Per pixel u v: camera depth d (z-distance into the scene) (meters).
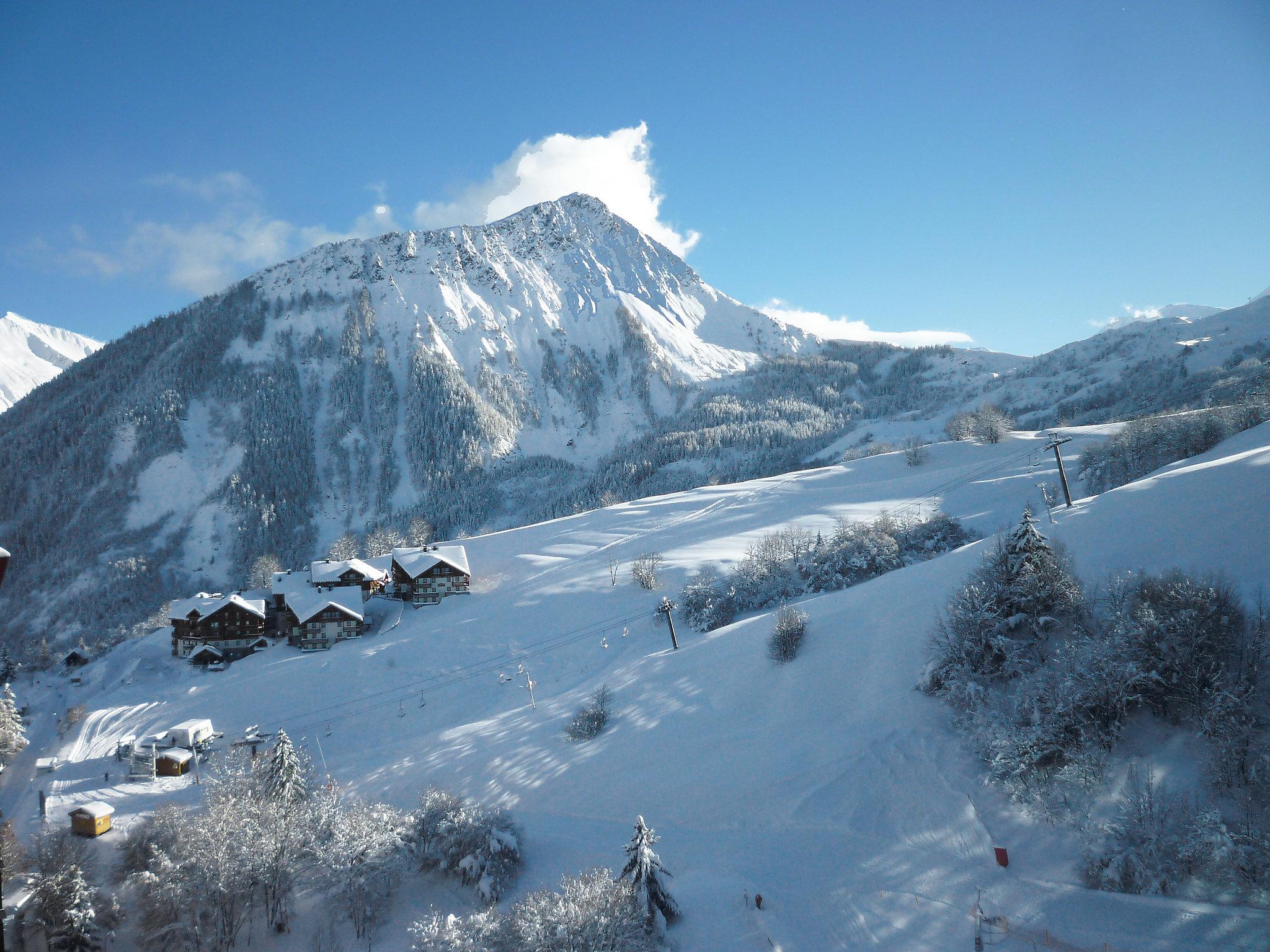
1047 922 24.12
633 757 44.56
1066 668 33.44
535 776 46.25
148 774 61.09
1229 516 40.16
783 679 46.94
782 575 78.19
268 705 72.50
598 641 76.12
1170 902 23.22
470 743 55.19
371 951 33.81
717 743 43.00
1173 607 32.22
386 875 36.03
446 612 95.38
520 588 99.06
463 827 37.94
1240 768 25.84
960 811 30.69
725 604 73.50
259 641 94.25
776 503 120.56
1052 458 115.12
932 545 78.81
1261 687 28.25
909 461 134.50
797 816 34.00
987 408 147.25
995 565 41.84
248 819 37.94
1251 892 22.48
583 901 27.84
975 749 33.50
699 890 30.62
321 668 79.19
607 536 118.38
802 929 26.83
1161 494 47.25
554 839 38.91
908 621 45.69
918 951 24.48
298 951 34.62
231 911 35.47
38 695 88.56
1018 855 27.72
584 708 53.03
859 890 28.27
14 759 67.25
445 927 28.80
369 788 50.75
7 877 36.62
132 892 38.38
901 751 35.53
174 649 95.88
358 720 67.75
